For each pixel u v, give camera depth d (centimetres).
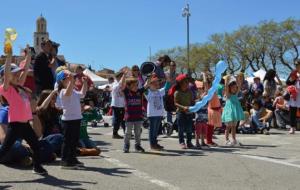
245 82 1584
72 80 766
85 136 955
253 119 1457
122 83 988
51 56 1077
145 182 684
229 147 1090
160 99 1030
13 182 675
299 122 1574
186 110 1044
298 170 788
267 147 1091
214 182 690
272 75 1662
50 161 836
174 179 707
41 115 897
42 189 635
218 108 1121
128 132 984
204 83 1181
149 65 1245
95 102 1714
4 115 828
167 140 1233
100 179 702
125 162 855
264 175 744
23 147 795
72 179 699
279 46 5953
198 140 1072
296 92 1459
